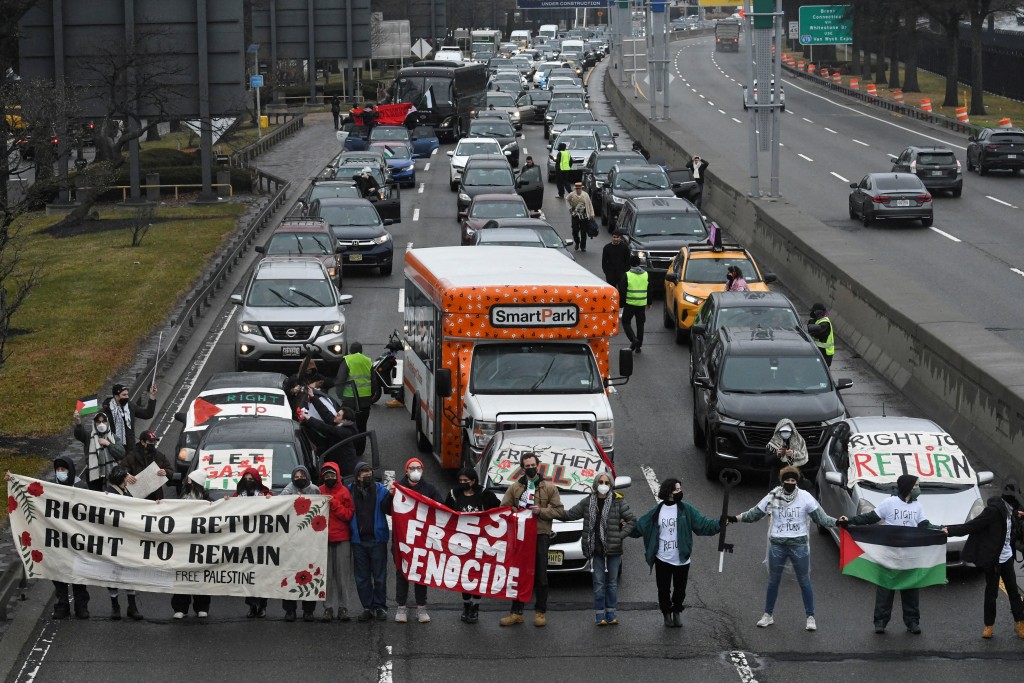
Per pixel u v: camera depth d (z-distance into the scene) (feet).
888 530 46.29
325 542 48.16
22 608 49.08
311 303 87.86
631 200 118.01
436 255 72.64
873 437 57.00
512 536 47.62
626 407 78.74
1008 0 270.87
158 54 146.51
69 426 73.97
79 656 45.11
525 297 62.28
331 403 62.44
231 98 155.33
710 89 311.88
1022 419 63.16
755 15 129.29
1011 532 46.39
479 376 62.18
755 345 68.33
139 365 88.28
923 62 382.63
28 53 147.54
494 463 54.03
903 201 135.13
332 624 48.57
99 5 147.43
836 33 358.23
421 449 70.38
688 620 48.57
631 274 89.92
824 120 255.29
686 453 69.87
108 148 149.07
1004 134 179.52
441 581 47.93
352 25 290.76
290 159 206.90
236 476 53.98
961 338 74.38
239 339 85.81
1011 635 47.03
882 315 86.02
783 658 44.93
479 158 149.69
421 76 233.55
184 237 138.21
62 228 145.89
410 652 45.62
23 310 104.47
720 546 47.44
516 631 47.65
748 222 130.00
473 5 570.46
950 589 51.93
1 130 96.73
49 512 47.83
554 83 299.99
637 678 43.27
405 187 175.94
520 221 112.78
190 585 48.21
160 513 47.96
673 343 94.99
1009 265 115.34
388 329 97.91
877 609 46.88
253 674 43.60
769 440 63.57
